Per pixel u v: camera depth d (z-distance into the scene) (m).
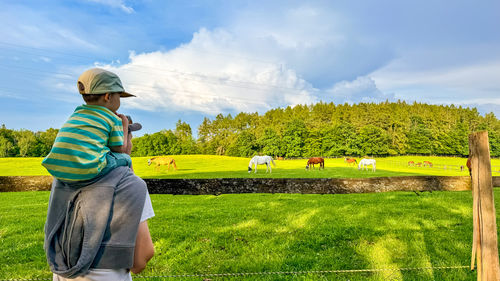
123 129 1.34
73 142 1.08
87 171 1.08
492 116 110.94
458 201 10.91
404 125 100.50
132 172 1.33
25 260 4.70
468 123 107.25
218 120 122.50
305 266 4.38
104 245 1.13
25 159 47.34
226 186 3.42
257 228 6.75
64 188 1.20
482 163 2.34
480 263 2.35
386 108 113.50
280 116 123.44
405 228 6.67
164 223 7.42
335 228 6.66
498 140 89.19
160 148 83.31
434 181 3.58
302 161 62.06
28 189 3.59
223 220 7.77
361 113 110.06
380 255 4.82
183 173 30.98
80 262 1.10
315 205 10.40
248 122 121.44
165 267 4.35
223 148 104.81
